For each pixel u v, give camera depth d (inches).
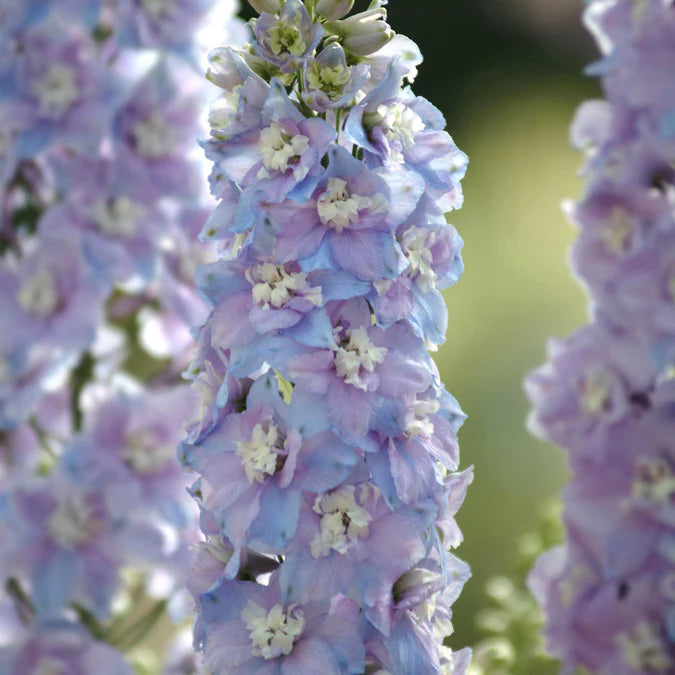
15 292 75.1
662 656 75.8
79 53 75.5
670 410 75.5
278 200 63.0
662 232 75.5
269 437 63.1
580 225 77.1
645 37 75.2
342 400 62.9
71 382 76.4
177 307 75.8
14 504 74.8
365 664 64.1
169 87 76.4
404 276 63.5
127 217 75.4
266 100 63.2
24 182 75.8
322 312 62.9
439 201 64.6
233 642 63.6
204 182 76.5
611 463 76.4
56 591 74.6
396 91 63.9
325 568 63.2
